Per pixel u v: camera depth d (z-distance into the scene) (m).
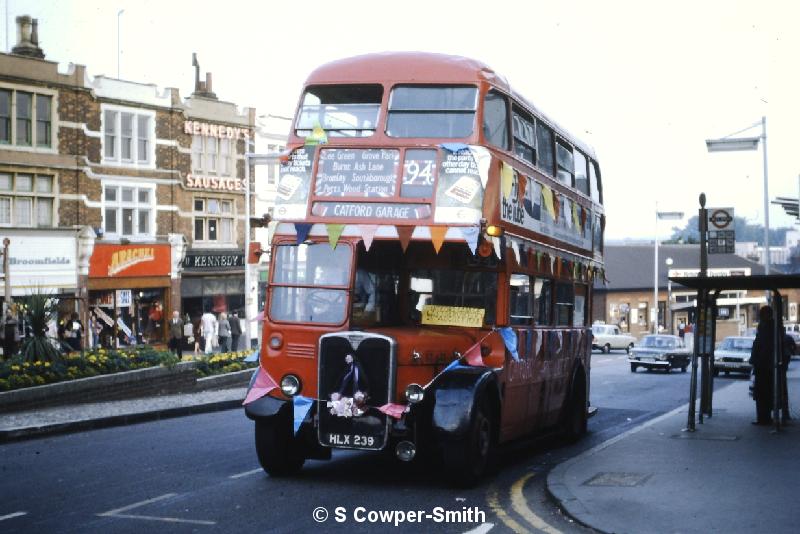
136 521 9.10
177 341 35.59
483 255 11.09
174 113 43.66
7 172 37.34
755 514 8.92
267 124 49.03
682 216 61.41
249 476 11.80
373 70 11.79
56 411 18.64
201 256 44.66
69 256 38.84
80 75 39.66
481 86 11.49
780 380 16.62
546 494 10.51
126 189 41.81
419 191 11.20
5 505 9.89
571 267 15.91
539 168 13.92
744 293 89.44
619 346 58.69
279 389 11.20
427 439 11.20
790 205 33.88
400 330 11.31
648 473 11.23
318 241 11.30
